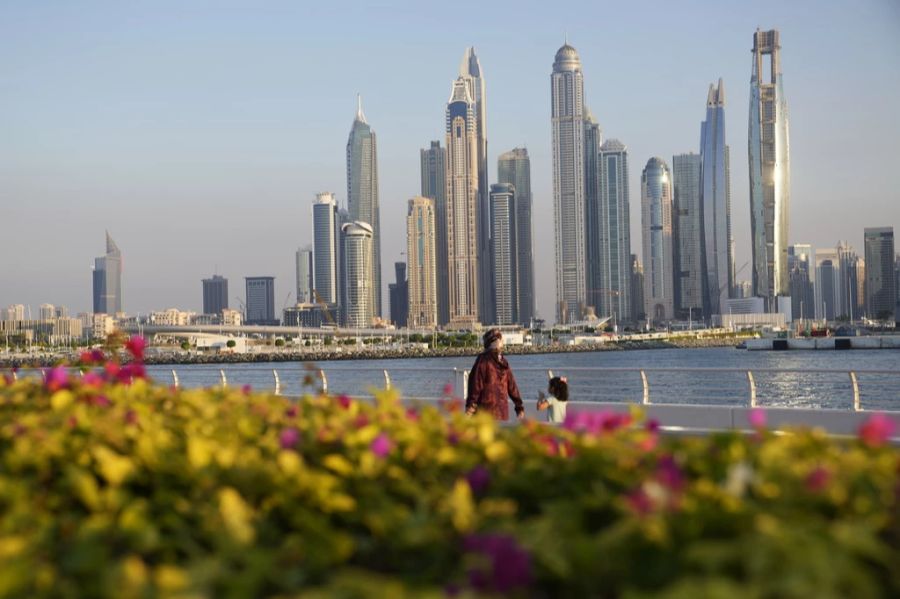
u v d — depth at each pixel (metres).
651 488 5.13
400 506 6.15
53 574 4.77
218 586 4.61
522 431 8.25
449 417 11.27
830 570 4.20
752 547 4.41
